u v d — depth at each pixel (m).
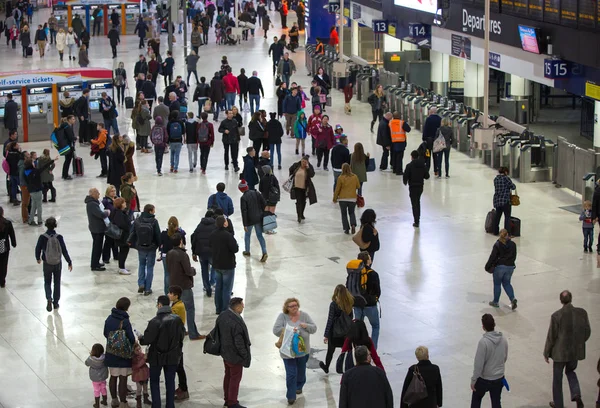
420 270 22.95
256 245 24.97
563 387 16.98
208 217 21.25
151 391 16.05
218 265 19.89
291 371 16.22
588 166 28.38
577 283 21.91
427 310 20.45
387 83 45.31
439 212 27.67
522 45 31.69
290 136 38.41
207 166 33.81
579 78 29.38
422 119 39.09
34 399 16.81
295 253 24.30
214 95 40.75
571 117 42.59
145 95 41.53
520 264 23.23
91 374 16.17
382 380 13.32
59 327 19.95
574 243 24.72
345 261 23.69
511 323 19.67
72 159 33.25
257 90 42.06
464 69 45.84
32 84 37.84
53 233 20.62
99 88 39.19
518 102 40.19
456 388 16.86
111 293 21.81
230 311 15.95
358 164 27.03
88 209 22.95
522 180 30.80
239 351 15.82
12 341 19.27
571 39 29.22
